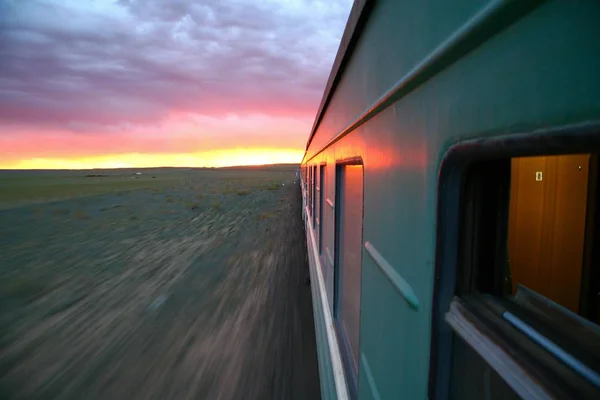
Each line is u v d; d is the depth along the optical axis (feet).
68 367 16.15
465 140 2.52
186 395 13.66
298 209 72.79
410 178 3.65
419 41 3.27
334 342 9.50
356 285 7.72
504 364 2.23
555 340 2.26
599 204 4.51
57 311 23.39
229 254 37.42
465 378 2.84
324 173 13.92
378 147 4.95
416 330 3.45
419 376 3.38
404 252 3.82
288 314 20.58
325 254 13.25
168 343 17.94
